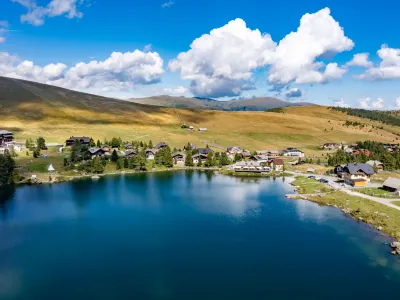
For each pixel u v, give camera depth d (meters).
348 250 71.00
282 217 94.06
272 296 54.16
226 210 101.31
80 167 159.00
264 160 197.38
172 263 65.62
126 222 90.06
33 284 58.19
